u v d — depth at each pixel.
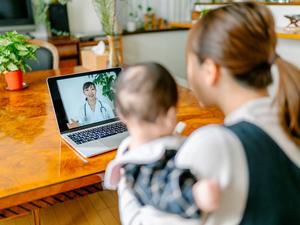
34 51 1.79
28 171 0.93
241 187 0.49
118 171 0.72
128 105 0.65
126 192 0.68
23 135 1.18
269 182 0.50
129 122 0.67
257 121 0.52
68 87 1.21
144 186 0.59
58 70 2.21
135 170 0.62
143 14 3.95
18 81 1.75
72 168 0.95
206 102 0.58
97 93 1.26
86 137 1.14
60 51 3.32
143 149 0.63
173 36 4.14
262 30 0.50
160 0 3.98
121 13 3.82
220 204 0.50
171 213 0.53
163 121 0.66
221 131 0.51
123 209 0.68
